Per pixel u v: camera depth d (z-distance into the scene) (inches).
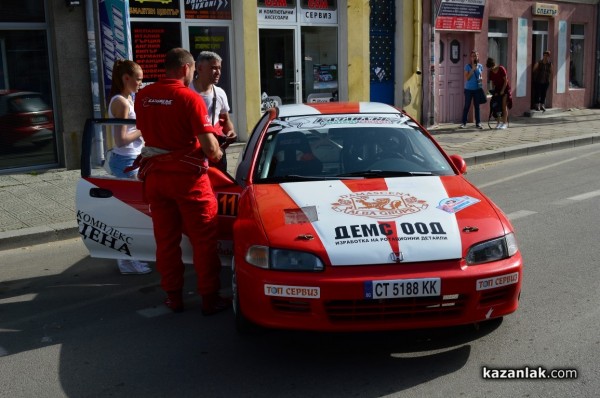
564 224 289.3
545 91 754.8
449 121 677.3
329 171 198.2
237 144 496.1
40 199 344.2
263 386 152.9
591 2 813.2
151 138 186.5
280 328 153.8
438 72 655.1
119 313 205.0
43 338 186.2
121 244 216.2
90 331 190.7
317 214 165.8
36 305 214.1
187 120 181.5
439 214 165.2
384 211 166.1
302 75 550.6
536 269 228.5
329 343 174.7
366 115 225.8
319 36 557.3
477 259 154.9
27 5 402.6
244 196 187.9
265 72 527.2
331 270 150.4
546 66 745.0
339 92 576.1
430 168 200.4
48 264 259.0
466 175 428.1
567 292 205.5
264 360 166.7
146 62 460.4
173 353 173.3
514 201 341.4
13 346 181.3
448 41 660.7
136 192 211.9
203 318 197.8
